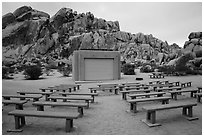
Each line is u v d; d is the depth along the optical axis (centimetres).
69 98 761
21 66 3684
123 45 8356
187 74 2511
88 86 1475
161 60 5409
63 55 6197
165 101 781
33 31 6656
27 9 7344
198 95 840
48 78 2245
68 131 495
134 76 2378
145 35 9662
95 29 8256
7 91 1165
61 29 7362
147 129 511
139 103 841
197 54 3425
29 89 1275
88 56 1881
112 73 1986
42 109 678
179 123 554
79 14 8219
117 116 640
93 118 618
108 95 1077
